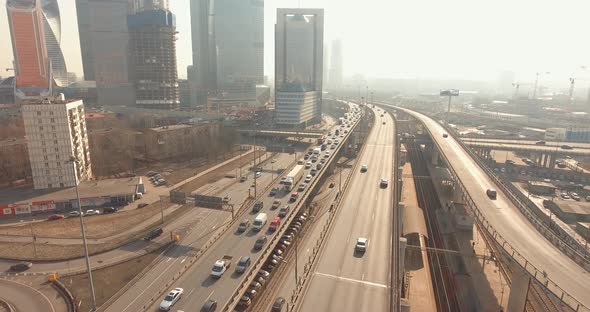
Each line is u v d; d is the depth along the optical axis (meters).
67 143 134.75
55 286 79.25
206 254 84.88
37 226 110.81
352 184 127.62
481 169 131.75
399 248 77.19
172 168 182.75
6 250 94.88
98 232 106.12
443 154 155.25
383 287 64.06
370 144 194.12
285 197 123.88
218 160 199.75
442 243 113.81
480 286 88.25
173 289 69.25
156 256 91.31
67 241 100.31
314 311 56.56
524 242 73.75
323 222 121.44
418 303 84.19
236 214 109.31
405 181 181.12
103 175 166.50
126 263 88.12
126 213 121.94
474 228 118.44
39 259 89.88
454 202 128.88
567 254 68.94
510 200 99.50
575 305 53.28
